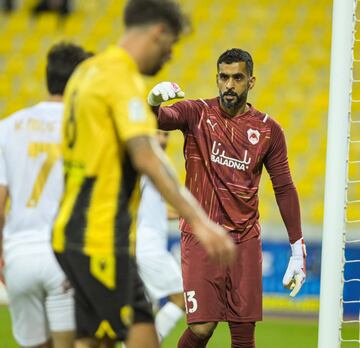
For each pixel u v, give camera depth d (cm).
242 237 2038
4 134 1719
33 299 1734
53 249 1386
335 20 1959
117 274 1350
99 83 1323
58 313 1714
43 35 6381
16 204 1714
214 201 2023
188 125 2042
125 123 1285
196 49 6209
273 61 6084
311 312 4122
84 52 1770
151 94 1933
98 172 1330
